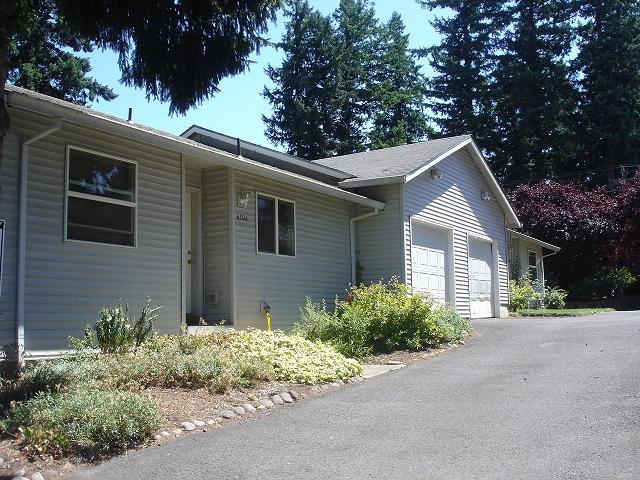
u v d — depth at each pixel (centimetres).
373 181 1534
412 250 1605
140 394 694
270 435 619
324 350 973
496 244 2181
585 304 2977
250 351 916
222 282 1188
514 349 1121
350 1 4603
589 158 3962
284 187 1348
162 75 852
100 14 771
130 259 976
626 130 3784
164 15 802
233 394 760
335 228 1523
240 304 1193
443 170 1820
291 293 1338
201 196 1226
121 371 745
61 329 865
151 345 866
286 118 4200
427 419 655
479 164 2055
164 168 1053
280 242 1327
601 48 3916
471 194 2011
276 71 4322
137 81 860
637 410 636
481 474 481
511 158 4047
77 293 891
